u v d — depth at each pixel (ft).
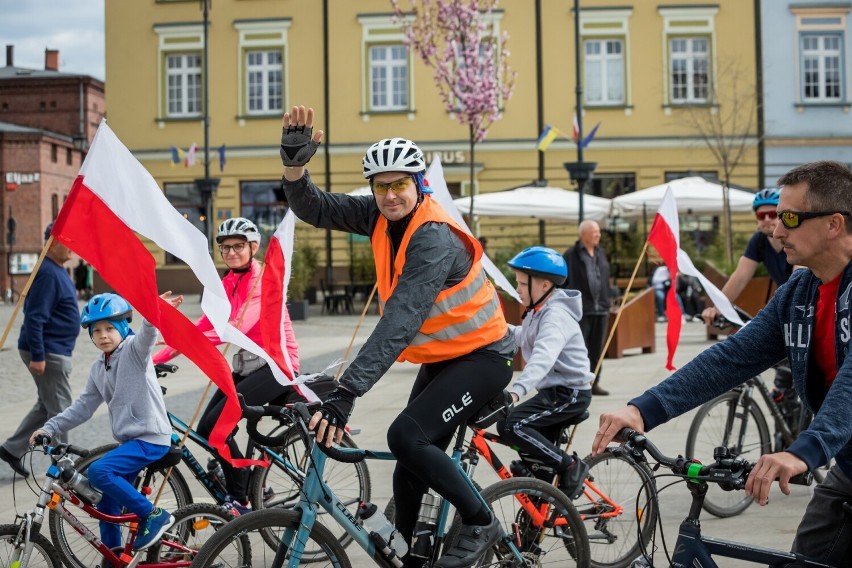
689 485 9.89
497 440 16.26
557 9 104.83
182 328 15.16
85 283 118.21
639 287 80.02
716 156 96.58
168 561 15.44
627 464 17.63
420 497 13.67
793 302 10.12
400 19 91.04
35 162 165.99
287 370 19.13
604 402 34.88
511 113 105.50
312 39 106.63
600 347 37.99
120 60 108.88
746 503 20.33
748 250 23.30
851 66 104.37
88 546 16.57
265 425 29.81
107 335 15.56
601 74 105.60
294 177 13.75
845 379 8.98
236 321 19.30
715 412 21.27
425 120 105.81
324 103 106.83
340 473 19.22
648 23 104.83
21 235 165.48
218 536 12.02
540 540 14.83
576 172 74.54
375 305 91.04
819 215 9.64
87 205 14.75
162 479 17.95
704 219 99.04
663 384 10.34
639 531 10.53
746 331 10.55
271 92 107.86
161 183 108.58
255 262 20.24
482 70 87.25
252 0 107.04
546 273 17.20
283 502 18.92
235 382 19.69
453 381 13.04
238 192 107.86
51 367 24.06
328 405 11.68
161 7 108.27
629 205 77.10
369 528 13.04
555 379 17.16
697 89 105.50
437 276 12.43
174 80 108.88
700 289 70.64
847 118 104.37
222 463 18.35
